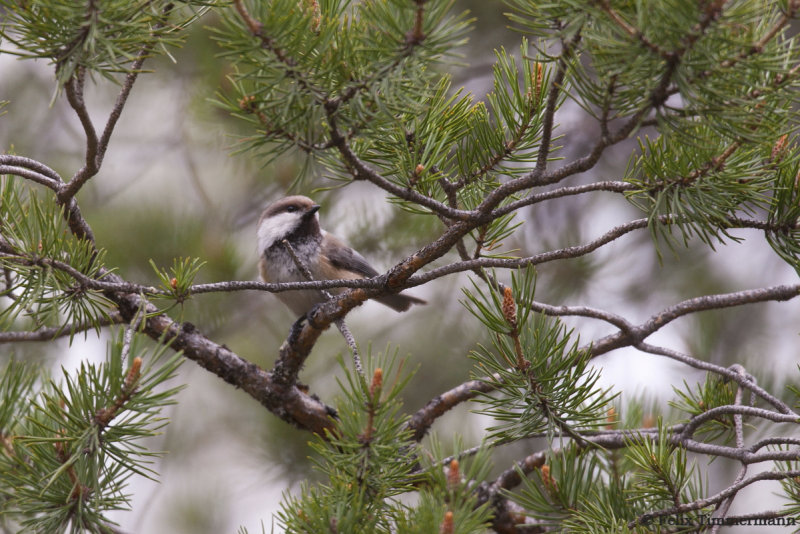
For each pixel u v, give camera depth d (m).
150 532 11.62
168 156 13.07
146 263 10.73
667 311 6.95
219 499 11.89
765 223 5.60
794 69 4.16
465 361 12.58
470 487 4.87
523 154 6.10
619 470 6.62
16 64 12.86
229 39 4.15
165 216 11.18
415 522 4.47
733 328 12.68
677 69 3.84
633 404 7.75
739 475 5.44
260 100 4.23
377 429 4.68
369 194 13.13
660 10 3.63
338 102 4.26
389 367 4.71
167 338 7.08
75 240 5.76
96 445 4.74
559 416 5.50
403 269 5.62
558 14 4.00
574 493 5.79
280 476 10.96
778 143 5.22
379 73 4.12
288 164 12.30
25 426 5.75
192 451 12.46
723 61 3.94
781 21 3.79
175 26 4.79
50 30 4.05
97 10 4.01
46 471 5.08
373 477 4.76
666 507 5.57
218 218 12.00
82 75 4.83
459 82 13.30
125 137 12.84
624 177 5.56
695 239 13.30
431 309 13.30
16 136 12.28
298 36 4.00
